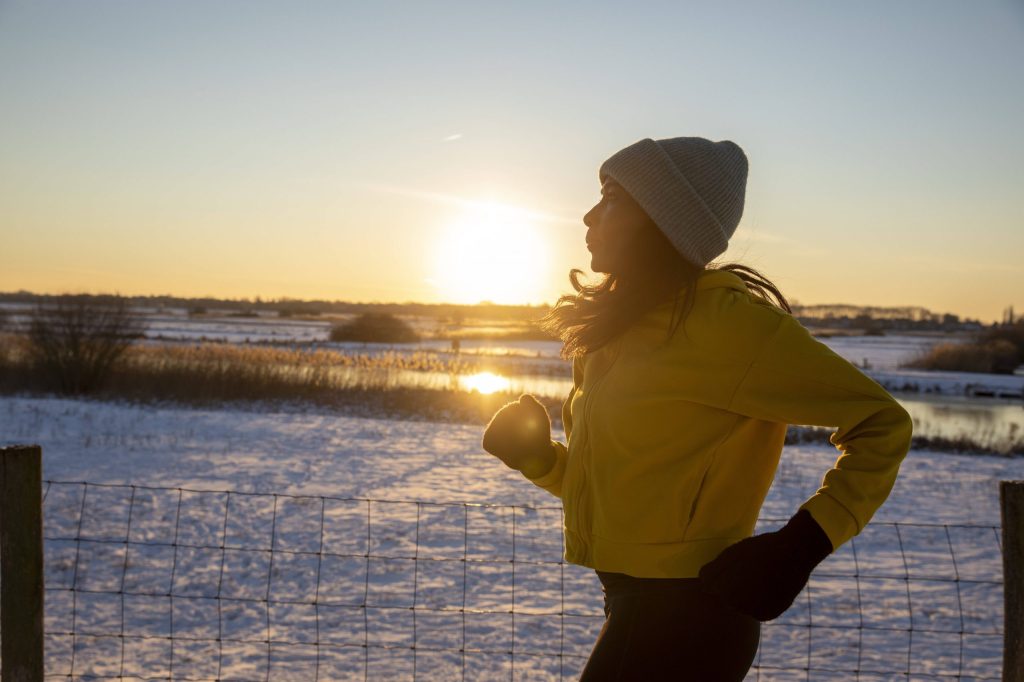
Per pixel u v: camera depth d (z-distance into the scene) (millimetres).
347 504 9039
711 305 1447
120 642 4992
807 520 1293
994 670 4945
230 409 18906
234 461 12391
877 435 1324
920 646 5336
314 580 6316
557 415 18453
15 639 2414
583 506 1628
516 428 1810
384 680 4602
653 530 1477
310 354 28906
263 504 8844
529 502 9805
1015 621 2068
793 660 5066
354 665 4793
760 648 5250
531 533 7957
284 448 13820
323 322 104375
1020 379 43156
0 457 2398
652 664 1461
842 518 1287
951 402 28156
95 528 7613
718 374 1417
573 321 1621
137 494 9117
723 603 1456
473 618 5621
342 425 16953
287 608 5719
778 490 11148
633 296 1509
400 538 7617
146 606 5633
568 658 4988
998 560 7484
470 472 11961
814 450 15312
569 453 1706
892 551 7727
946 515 9953
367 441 14898
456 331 85000
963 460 14805
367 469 12039
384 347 46969
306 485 10688
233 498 9109
